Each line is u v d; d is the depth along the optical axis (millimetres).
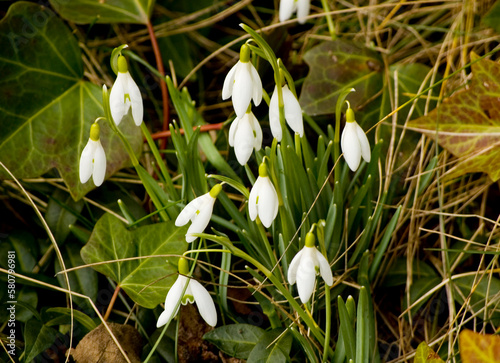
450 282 626
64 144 667
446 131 641
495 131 634
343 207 643
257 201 549
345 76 690
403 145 683
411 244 663
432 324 648
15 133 658
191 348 621
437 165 672
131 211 679
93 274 650
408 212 675
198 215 560
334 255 632
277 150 618
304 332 601
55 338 622
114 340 593
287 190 609
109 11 702
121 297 640
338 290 627
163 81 702
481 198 697
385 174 675
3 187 685
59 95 671
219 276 651
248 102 548
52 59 672
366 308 578
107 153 665
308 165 619
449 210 692
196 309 629
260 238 631
